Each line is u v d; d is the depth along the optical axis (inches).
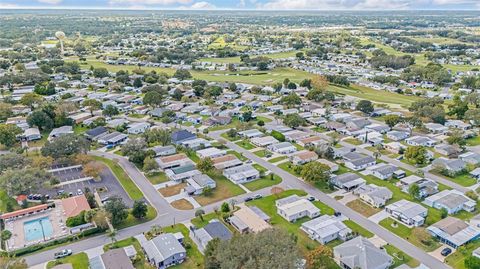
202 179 4640.8
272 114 7751.0
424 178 4776.1
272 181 4795.8
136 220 3917.3
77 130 6643.7
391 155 5634.8
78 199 4092.0
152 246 3358.8
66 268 3107.8
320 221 3767.2
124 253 3248.0
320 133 6628.9
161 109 7682.1
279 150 5684.1
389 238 3587.6
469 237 3489.2
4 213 3988.7
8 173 4197.8
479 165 5196.9
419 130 6688.0
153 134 5890.8
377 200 4146.2
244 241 2827.3
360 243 3287.4
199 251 3412.9
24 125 6668.3
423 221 3828.7
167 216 4001.0
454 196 4217.5
